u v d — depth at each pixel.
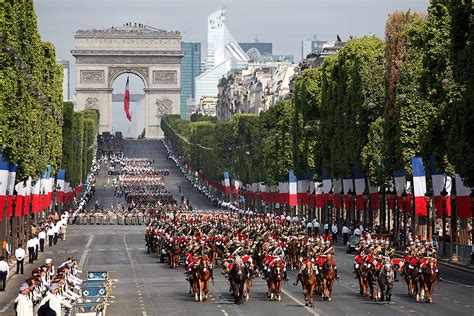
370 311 121.38
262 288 153.00
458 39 181.38
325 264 133.88
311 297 128.00
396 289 149.38
